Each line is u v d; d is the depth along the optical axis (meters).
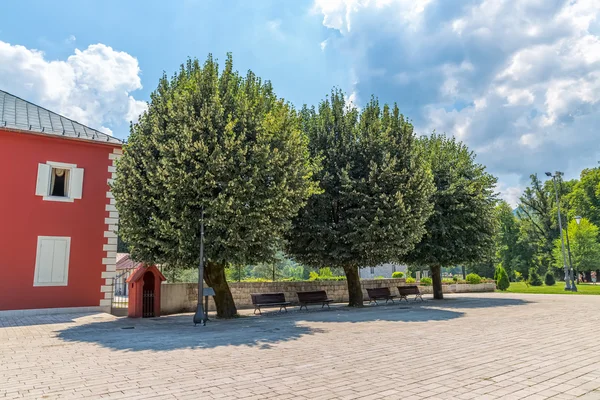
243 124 14.65
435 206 23.41
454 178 24.19
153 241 13.66
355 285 21.19
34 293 16.14
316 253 19.59
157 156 14.46
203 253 13.69
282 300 18.50
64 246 16.91
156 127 14.32
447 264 24.31
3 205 15.99
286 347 8.96
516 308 18.64
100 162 18.06
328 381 6.08
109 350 8.70
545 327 12.17
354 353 8.24
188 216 13.59
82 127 18.81
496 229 25.47
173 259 14.32
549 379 6.19
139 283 16.30
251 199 13.86
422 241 23.66
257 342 9.63
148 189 13.63
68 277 16.83
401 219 18.25
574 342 9.54
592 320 13.88
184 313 18.56
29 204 16.44
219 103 14.36
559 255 50.25
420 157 21.12
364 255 19.20
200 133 13.71
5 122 16.56
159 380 6.16
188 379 6.20
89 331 11.79
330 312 17.83
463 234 23.77
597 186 55.25
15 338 10.48
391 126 21.06
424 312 17.12
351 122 21.48
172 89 15.77
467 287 35.19
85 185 17.62
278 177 14.61
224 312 15.80
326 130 21.12
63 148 17.39
